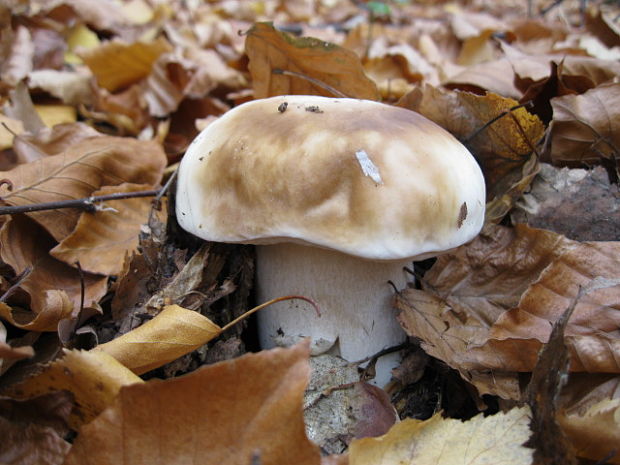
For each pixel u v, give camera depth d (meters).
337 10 0.81
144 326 0.14
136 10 0.55
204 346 0.16
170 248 0.18
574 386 0.15
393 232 0.13
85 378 0.12
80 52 0.31
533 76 0.27
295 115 0.15
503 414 0.13
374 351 0.17
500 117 0.20
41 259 0.17
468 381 0.16
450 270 0.19
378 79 0.39
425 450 0.12
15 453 0.11
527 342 0.15
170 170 0.24
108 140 0.21
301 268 0.16
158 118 0.32
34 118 0.26
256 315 0.18
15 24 0.33
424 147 0.14
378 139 0.14
